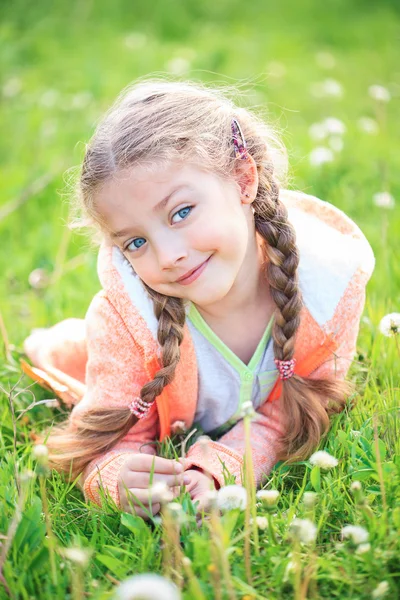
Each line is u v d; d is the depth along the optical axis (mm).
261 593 1645
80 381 2641
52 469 2156
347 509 1871
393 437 2068
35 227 3773
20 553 1738
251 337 2189
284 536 1737
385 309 2676
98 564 1765
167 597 1298
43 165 4230
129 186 1899
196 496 1975
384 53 6418
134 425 2201
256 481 2098
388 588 1628
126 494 1918
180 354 2133
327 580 1687
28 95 5316
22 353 2715
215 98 2119
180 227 1903
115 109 2092
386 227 3045
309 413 2123
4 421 2352
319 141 4293
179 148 1920
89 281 3119
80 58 6074
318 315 2143
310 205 2336
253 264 2113
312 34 6977
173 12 7160
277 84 5586
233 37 6840
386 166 3854
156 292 2072
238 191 2012
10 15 6875
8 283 3297
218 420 2309
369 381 2389
